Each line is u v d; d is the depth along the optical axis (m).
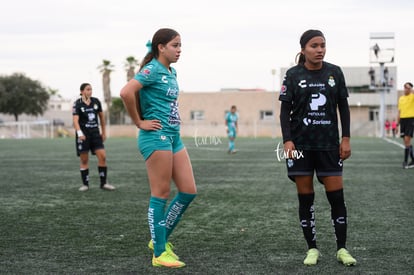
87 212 19.67
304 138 12.41
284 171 35.25
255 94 150.12
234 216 18.59
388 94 148.62
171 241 14.80
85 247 14.18
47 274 11.68
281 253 13.41
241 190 25.53
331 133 12.38
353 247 13.90
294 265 12.27
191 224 17.19
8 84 180.75
